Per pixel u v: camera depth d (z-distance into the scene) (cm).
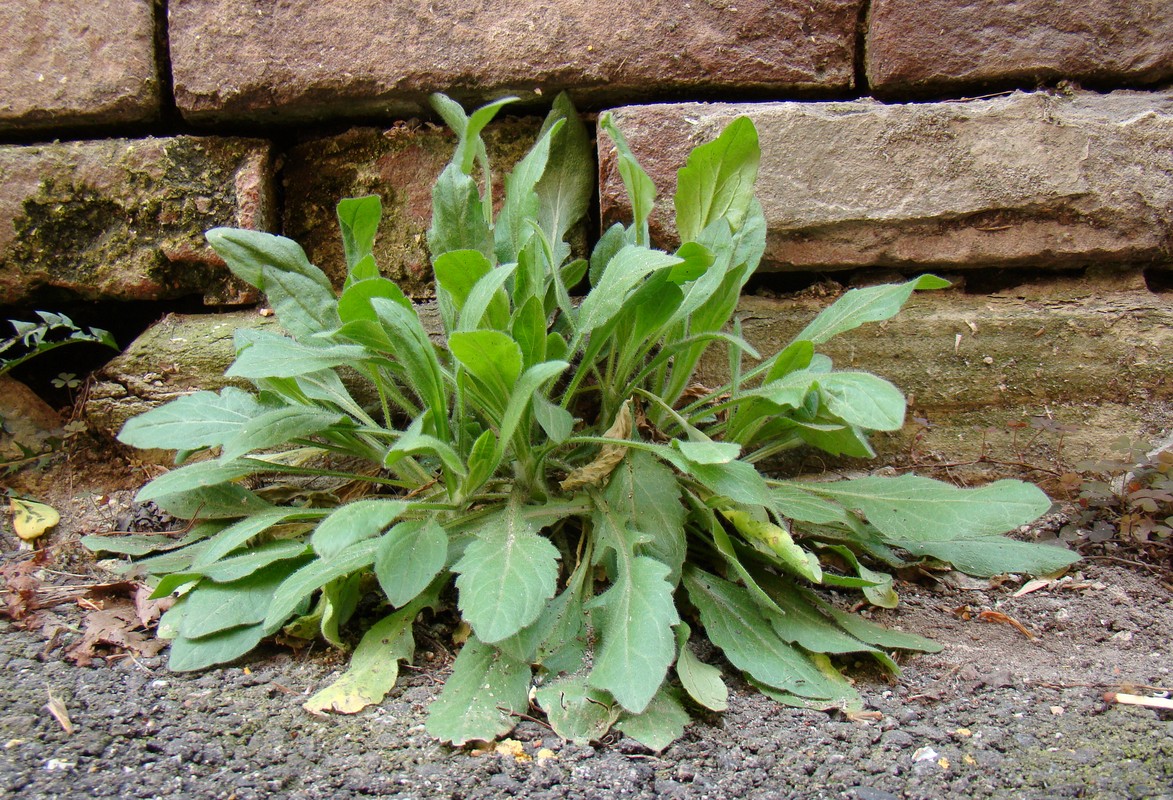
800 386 56
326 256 69
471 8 66
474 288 53
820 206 65
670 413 59
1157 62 65
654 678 50
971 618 59
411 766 49
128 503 65
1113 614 58
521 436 56
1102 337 65
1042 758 50
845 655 56
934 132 65
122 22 67
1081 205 65
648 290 57
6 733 50
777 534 55
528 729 51
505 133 68
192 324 67
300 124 69
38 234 67
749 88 66
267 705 52
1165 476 62
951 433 66
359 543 55
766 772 49
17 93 67
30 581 59
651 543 56
